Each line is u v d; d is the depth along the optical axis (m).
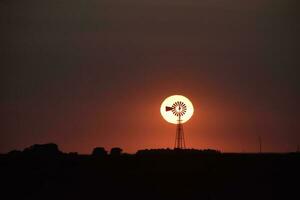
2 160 186.50
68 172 178.88
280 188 163.75
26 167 180.00
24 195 157.12
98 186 167.00
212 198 154.12
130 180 173.62
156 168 186.88
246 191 161.38
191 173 181.38
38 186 164.88
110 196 156.88
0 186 163.50
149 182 172.12
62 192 160.25
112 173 179.88
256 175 178.12
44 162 186.38
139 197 156.25
